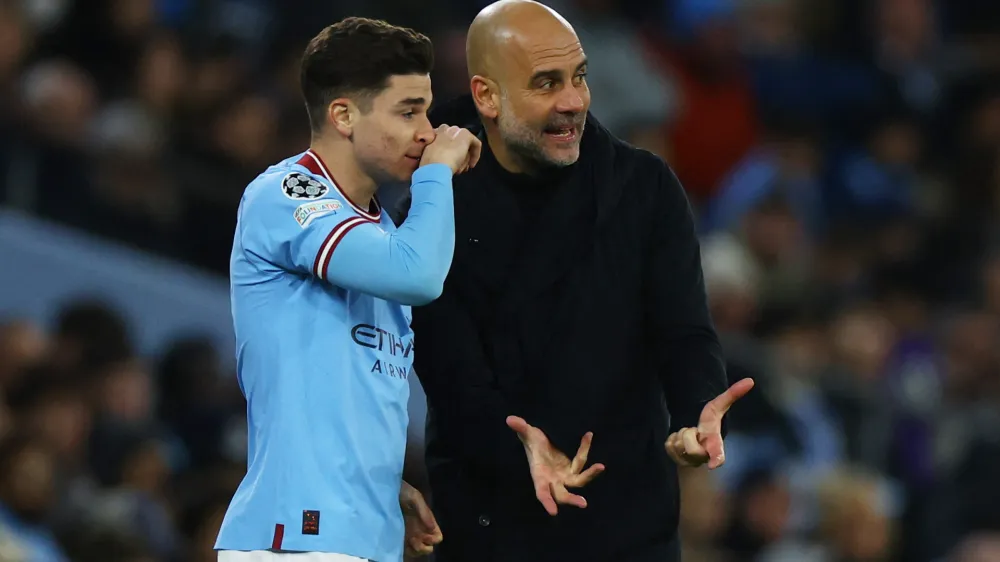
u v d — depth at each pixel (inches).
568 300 609.9
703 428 554.9
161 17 1453.0
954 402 1421.0
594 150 617.3
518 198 615.2
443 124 598.2
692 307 614.9
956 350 1445.6
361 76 546.6
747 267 1429.6
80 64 1387.8
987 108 1791.3
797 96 1712.6
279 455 536.7
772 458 1182.9
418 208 538.3
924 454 1315.2
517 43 587.2
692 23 1659.7
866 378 1393.9
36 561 968.3
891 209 1665.8
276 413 540.1
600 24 1550.2
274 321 545.3
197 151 1374.3
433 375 619.2
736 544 1136.2
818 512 1164.5
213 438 1196.5
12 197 1315.2
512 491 620.4
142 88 1376.7
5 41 1307.8
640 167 619.8
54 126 1320.1
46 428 1060.5
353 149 553.0
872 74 1754.4
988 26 1900.8
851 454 1294.3
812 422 1258.0
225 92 1389.0
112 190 1343.5
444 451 631.8
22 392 1075.9
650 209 617.0
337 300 549.3
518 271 609.9
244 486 546.3
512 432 612.1
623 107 1530.5
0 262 1306.6
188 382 1218.0
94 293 1333.7
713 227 1546.5
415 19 1524.4
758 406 1238.9
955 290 1621.6
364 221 541.0
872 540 1161.4
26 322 1128.8
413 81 551.5
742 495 1141.7
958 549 1190.3
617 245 613.0
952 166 1779.0
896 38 1814.7
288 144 1417.3
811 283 1497.3
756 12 1774.1
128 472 1080.2
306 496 531.8
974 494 1254.9
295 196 546.0
